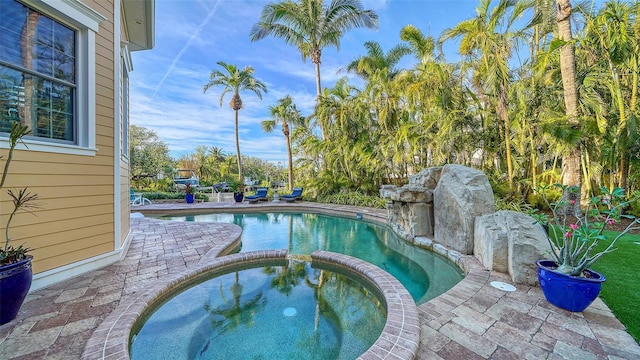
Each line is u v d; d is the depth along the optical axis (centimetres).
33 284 308
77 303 281
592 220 594
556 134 599
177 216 1048
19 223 300
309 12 1244
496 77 676
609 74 633
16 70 304
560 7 625
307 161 1529
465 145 819
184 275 356
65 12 335
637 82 579
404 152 981
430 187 601
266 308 321
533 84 730
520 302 279
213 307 321
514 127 715
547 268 275
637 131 565
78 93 361
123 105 532
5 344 211
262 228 823
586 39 640
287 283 391
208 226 717
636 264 359
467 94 850
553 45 590
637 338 216
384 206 1028
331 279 405
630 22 580
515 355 201
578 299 249
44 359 196
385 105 1053
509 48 732
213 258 432
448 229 491
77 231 358
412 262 489
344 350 245
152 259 429
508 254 354
